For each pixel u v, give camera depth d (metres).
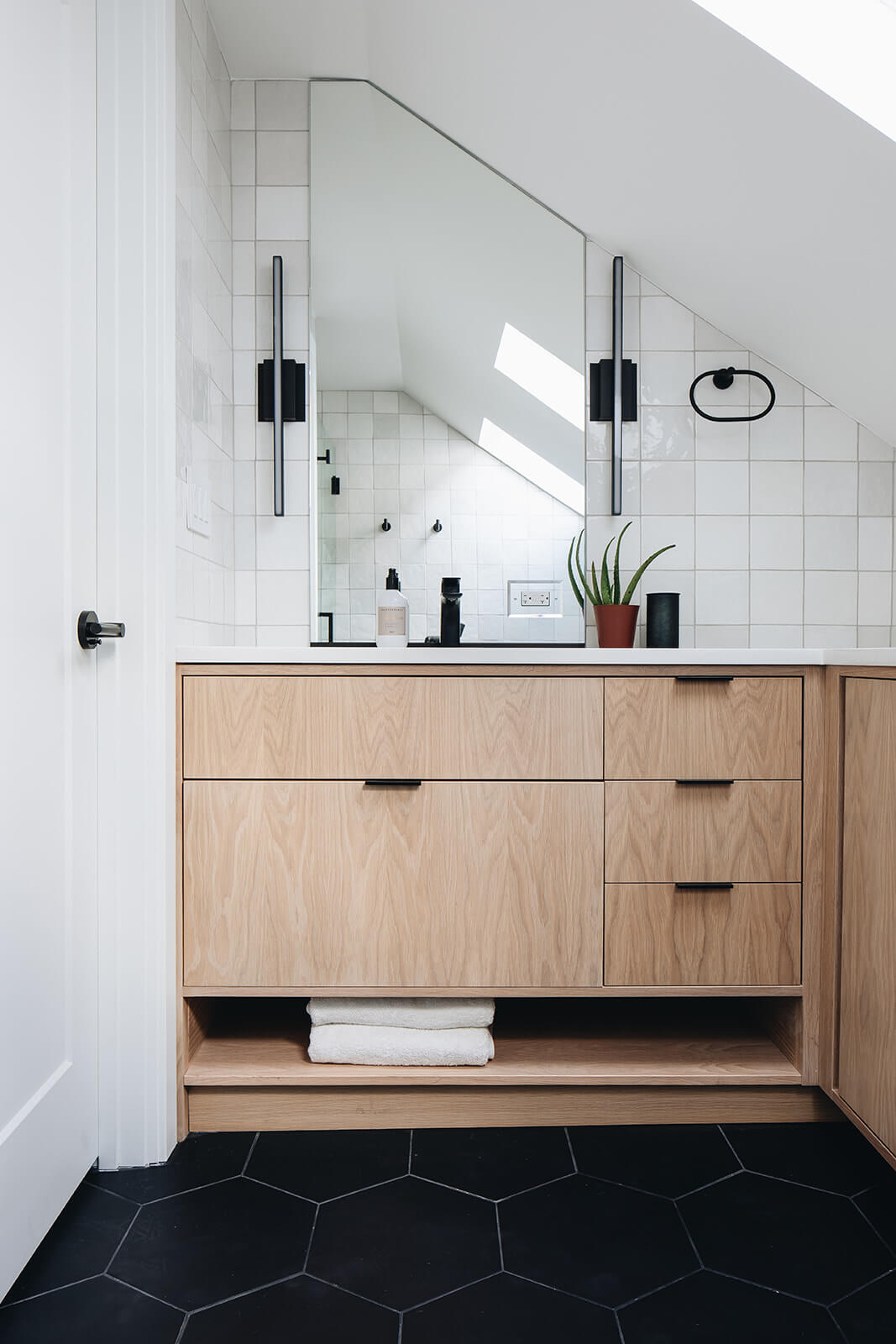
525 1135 1.51
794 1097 1.56
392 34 1.84
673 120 1.62
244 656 1.48
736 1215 1.28
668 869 1.52
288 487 2.09
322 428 2.10
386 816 1.50
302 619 2.08
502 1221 1.26
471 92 1.88
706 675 1.51
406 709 1.50
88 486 1.35
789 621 2.08
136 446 1.39
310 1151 1.46
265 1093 1.52
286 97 2.06
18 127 1.11
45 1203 1.20
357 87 2.07
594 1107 1.54
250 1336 1.04
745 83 1.45
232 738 1.48
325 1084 1.49
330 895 1.49
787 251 1.72
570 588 2.10
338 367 2.09
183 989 1.49
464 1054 1.51
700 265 1.93
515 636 2.10
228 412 2.02
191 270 1.65
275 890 1.49
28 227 1.14
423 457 2.10
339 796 1.49
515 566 2.10
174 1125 1.46
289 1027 1.70
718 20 1.38
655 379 2.08
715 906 1.52
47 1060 1.21
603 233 2.04
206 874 1.49
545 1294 1.12
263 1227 1.25
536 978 1.51
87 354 1.34
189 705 1.48
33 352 1.16
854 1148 1.47
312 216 2.07
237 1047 1.61
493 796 1.50
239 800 1.49
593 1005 1.82
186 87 1.60
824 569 2.07
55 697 1.23
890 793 1.30
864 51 1.38
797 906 1.52
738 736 1.52
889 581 2.07
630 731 1.51
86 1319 1.07
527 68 1.72
